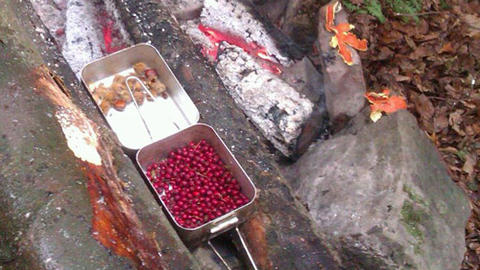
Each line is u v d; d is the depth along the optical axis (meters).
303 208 1.16
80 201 0.87
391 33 1.68
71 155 0.92
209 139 1.20
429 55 1.69
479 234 1.44
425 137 1.31
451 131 1.60
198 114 1.25
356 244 1.13
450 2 1.83
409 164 1.21
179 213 1.12
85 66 1.26
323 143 1.31
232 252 1.12
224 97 1.30
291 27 1.49
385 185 1.19
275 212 1.13
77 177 0.90
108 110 1.27
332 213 1.18
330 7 1.32
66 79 1.19
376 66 1.65
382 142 1.25
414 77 1.65
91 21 1.42
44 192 0.87
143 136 1.26
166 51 1.33
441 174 1.29
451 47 1.73
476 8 1.87
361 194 1.19
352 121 1.32
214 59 1.44
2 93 0.96
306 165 1.29
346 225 1.16
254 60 1.47
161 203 1.08
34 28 1.22
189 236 1.04
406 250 1.12
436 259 1.15
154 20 1.37
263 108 1.34
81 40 1.40
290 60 1.48
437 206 1.22
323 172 1.25
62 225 0.84
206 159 1.18
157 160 1.20
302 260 1.09
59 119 0.96
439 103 1.64
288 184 1.19
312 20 1.47
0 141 0.91
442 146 1.58
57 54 1.23
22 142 0.91
